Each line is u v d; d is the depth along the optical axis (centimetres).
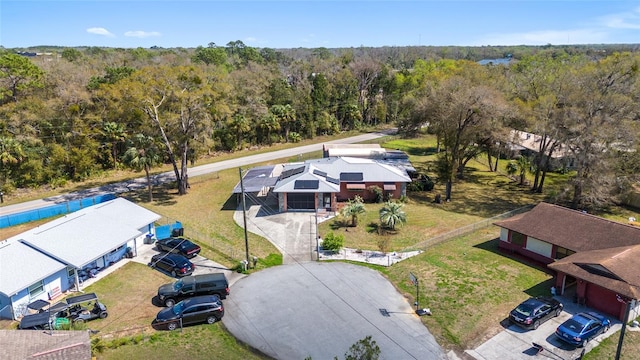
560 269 2881
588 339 2391
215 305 2733
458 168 6575
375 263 3581
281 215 4831
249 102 8850
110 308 2908
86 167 6494
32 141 5994
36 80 6912
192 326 2698
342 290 3123
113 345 2444
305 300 2992
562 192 4819
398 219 4238
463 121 5344
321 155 7844
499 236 4091
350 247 3928
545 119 5119
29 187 5975
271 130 8912
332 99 10769
